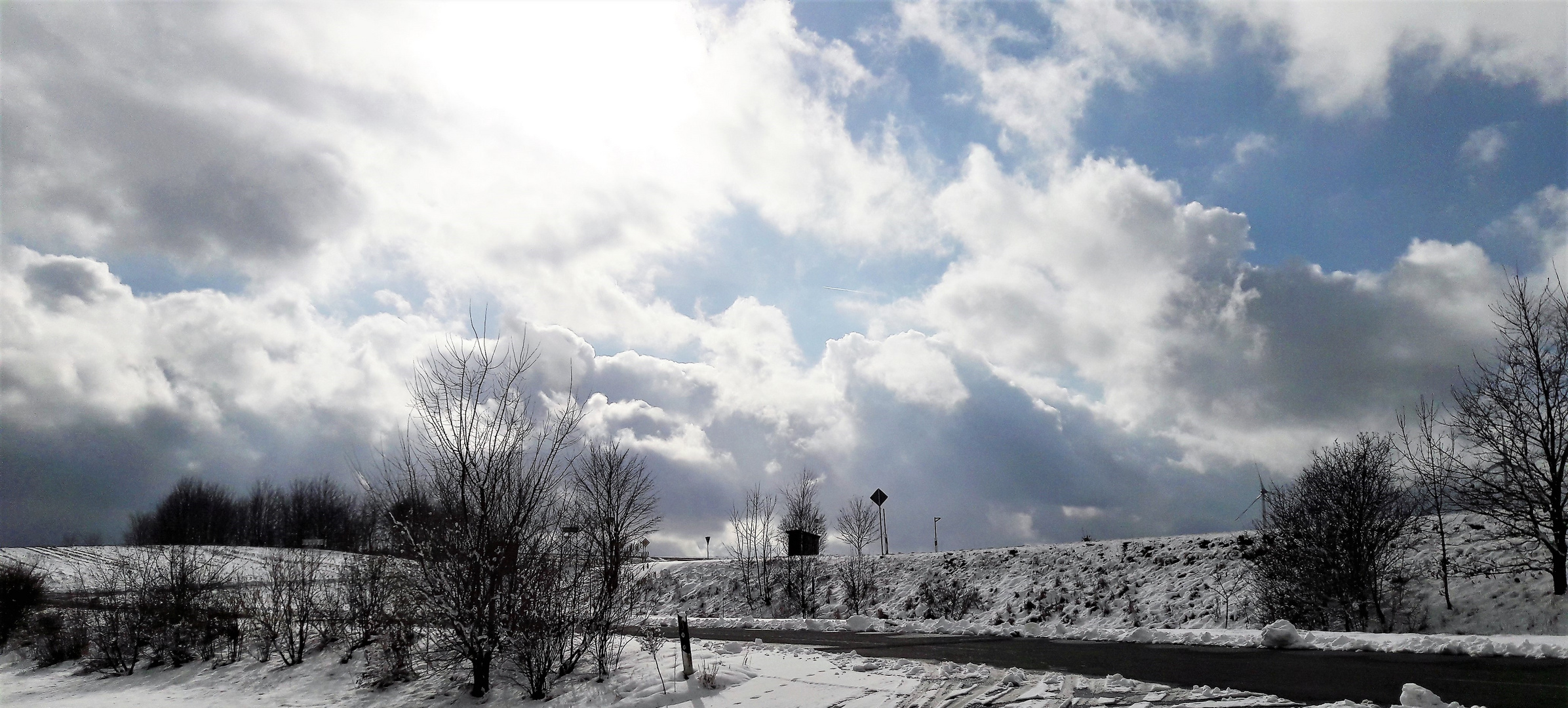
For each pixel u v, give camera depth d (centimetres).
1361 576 1961
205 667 1872
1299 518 2116
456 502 1348
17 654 2419
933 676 1205
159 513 5838
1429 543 2130
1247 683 1025
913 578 3275
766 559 3678
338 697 1467
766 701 1107
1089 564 2844
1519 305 1869
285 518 5909
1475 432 1900
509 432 1389
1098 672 1180
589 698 1220
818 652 1516
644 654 1501
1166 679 1086
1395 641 1287
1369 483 2011
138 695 1684
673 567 4088
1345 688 969
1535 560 1864
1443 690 933
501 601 1304
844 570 3512
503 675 1373
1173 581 2506
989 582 2998
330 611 1800
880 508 4084
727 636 2092
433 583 1323
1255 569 2239
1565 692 898
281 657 1816
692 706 1114
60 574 3403
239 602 1962
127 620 2022
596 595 1434
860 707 1041
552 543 1398
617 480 2508
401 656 1480
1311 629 2011
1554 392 1797
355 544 1975
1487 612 1822
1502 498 1867
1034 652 1459
